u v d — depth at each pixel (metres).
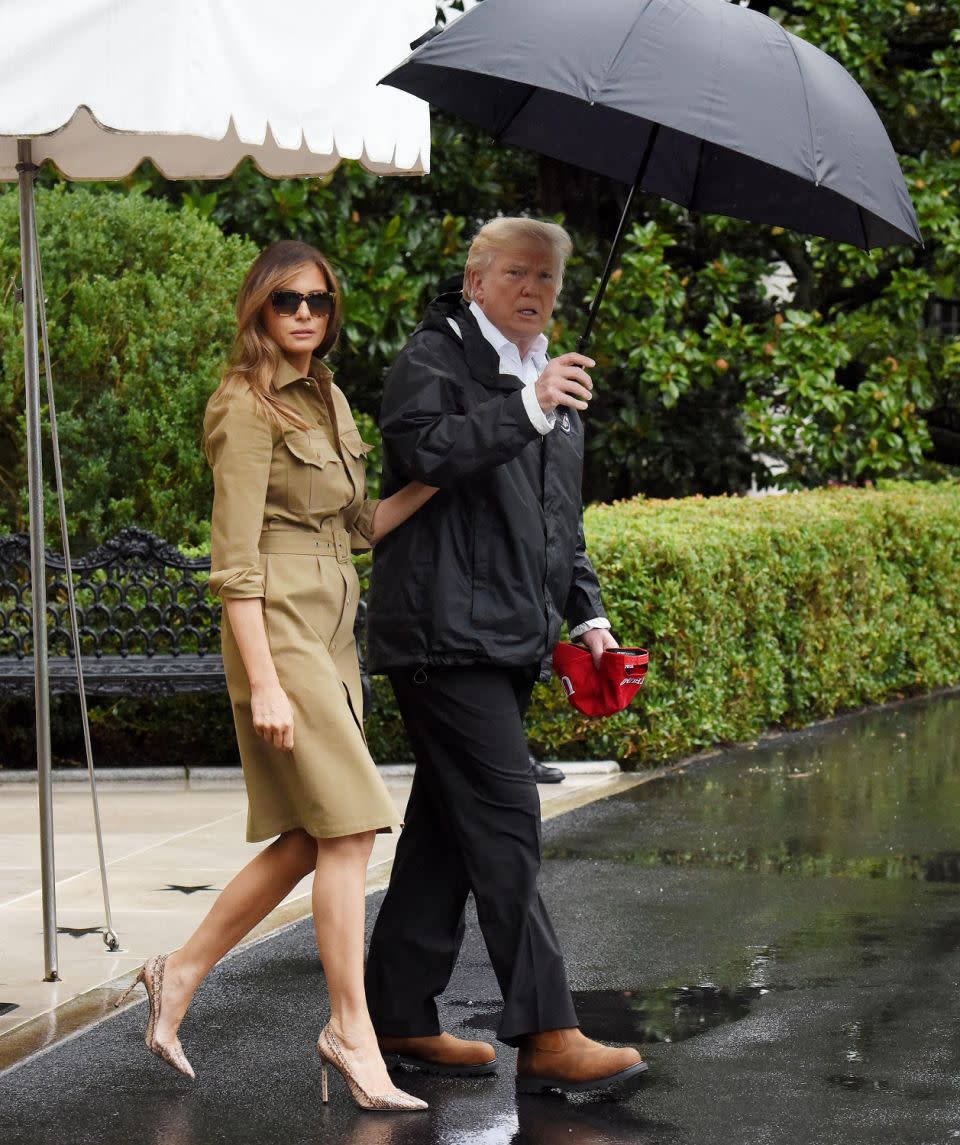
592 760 17.34
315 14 9.15
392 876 8.74
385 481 8.56
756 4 27.44
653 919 11.70
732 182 9.59
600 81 7.71
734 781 16.83
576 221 26.78
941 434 31.55
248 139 8.72
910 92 27.34
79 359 18.22
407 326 23.89
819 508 21.56
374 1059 8.12
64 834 14.23
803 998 9.91
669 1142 7.70
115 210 19.27
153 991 8.35
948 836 14.30
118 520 18.08
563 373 7.94
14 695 15.98
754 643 19.36
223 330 18.94
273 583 8.09
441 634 8.12
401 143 9.84
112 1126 7.89
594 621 9.09
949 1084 8.48
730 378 27.12
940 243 27.47
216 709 17.39
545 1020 8.16
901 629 22.73
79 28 8.27
